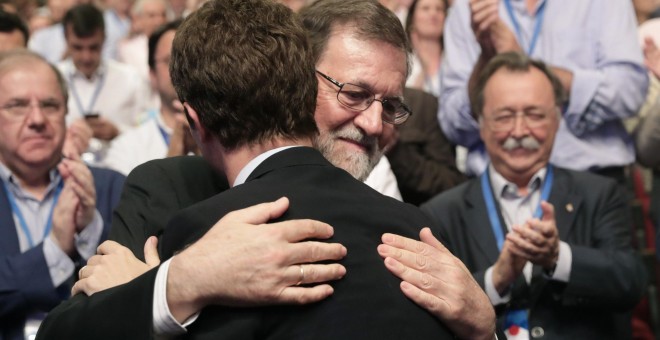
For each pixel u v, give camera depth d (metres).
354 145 2.30
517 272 3.25
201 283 1.68
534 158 3.61
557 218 3.55
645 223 4.66
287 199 1.77
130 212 2.28
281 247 1.68
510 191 3.62
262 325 1.70
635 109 4.26
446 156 4.55
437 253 1.85
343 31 2.30
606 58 4.29
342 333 1.69
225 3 1.92
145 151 4.57
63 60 6.86
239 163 1.89
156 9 8.06
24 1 9.12
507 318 3.37
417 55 5.45
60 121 3.73
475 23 4.17
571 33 4.35
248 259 1.67
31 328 3.38
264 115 1.87
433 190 4.40
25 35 5.68
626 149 4.30
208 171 2.33
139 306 1.72
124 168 4.54
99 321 1.75
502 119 3.61
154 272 1.74
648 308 4.56
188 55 1.89
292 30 1.91
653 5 5.54
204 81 1.87
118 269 1.97
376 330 1.71
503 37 4.15
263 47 1.87
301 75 1.90
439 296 1.80
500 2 4.47
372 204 1.87
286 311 1.70
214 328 1.70
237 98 1.86
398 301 1.76
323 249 1.72
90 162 4.49
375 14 2.32
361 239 1.79
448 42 4.59
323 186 1.85
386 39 2.30
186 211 1.83
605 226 3.54
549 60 4.35
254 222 1.73
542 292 3.37
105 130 4.92
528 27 4.42
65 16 6.46
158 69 4.60
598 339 3.40
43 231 3.65
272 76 1.87
